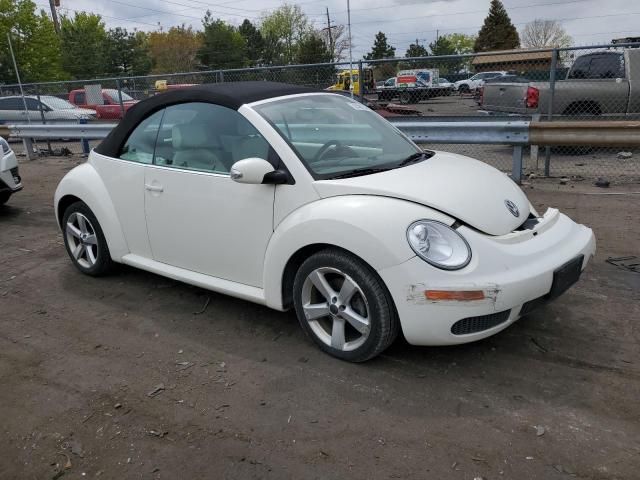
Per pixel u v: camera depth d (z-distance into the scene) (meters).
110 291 4.53
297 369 3.26
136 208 4.21
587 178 8.05
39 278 4.91
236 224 3.59
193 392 3.09
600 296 4.07
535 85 10.02
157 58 69.81
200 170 3.79
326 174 3.34
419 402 2.90
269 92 3.91
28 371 3.39
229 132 3.68
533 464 2.44
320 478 2.42
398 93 9.38
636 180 7.81
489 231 3.06
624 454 2.48
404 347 3.44
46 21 45.75
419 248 2.88
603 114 9.16
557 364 3.21
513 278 2.91
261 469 2.49
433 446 2.58
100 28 51.25
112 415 2.92
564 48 7.71
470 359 3.28
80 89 14.90
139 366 3.39
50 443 2.73
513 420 2.73
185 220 3.88
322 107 4.00
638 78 9.62
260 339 3.64
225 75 10.71
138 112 4.29
